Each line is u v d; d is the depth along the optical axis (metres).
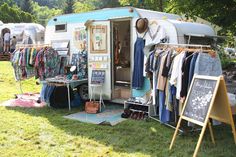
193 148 5.29
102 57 8.20
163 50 6.32
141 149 5.27
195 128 6.07
